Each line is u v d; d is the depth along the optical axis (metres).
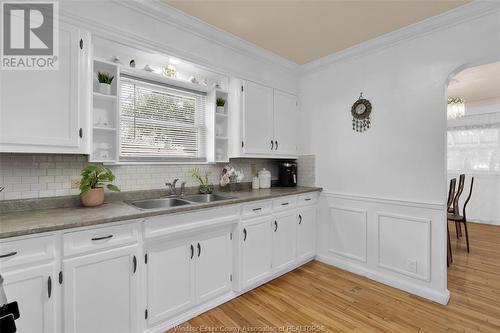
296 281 2.62
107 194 2.06
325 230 3.13
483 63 2.09
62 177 1.85
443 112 2.24
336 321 1.96
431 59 2.30
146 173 2.31
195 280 2.00
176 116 2.55
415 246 2.39
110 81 1.95
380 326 1.90
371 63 2.72
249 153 2.77
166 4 2.05
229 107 2.76
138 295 1.67
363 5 2.05
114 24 1.88
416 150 2.40
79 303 1.43
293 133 3.36
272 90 3.07
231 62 2.66
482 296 2.33
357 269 2.80
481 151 5.25
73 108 1.65
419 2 2.01
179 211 1.83
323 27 2.40
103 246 1.51
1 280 0.81
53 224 1.34
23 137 1.47
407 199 2.45
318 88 3.23
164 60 2.28
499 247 3.72
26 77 1.49
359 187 2.82
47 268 1.33
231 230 2.27
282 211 2.73
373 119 2.71
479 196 5.27
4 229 1.24
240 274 2.29
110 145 2.04
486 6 1.97
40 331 1.31
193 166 2.65
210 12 2.16
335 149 3.04
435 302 2.23
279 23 2.33
